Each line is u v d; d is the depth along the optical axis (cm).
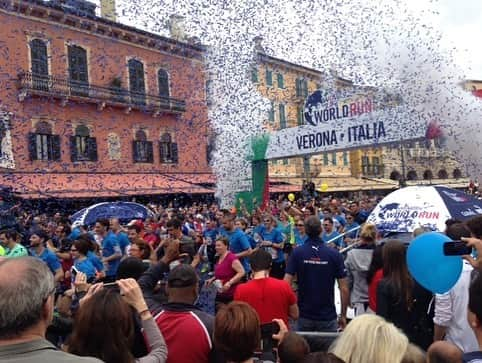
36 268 173
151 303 315
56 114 2206
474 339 323
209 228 1000
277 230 905
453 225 360
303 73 2030
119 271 369
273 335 302
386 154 4447
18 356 158
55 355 162
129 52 2416
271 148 1443
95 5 2220
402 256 362
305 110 1318
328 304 452
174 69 2438
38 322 167
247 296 394
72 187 2091
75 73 2241
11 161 1973
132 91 2439
